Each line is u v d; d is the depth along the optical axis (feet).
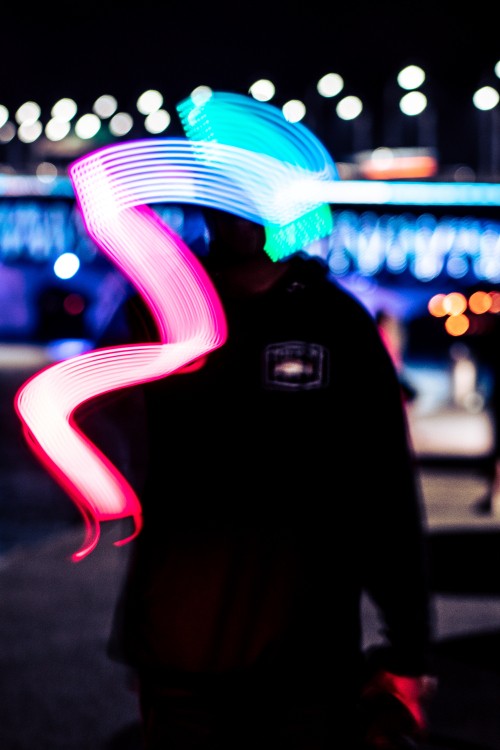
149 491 7.25
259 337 7.09
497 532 28.27
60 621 20.39
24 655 18.29
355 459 7.03
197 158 7.27
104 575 23.97
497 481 31.71
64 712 15.69
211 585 6.98
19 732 14.89
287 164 7.22
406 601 6.96
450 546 26.55
